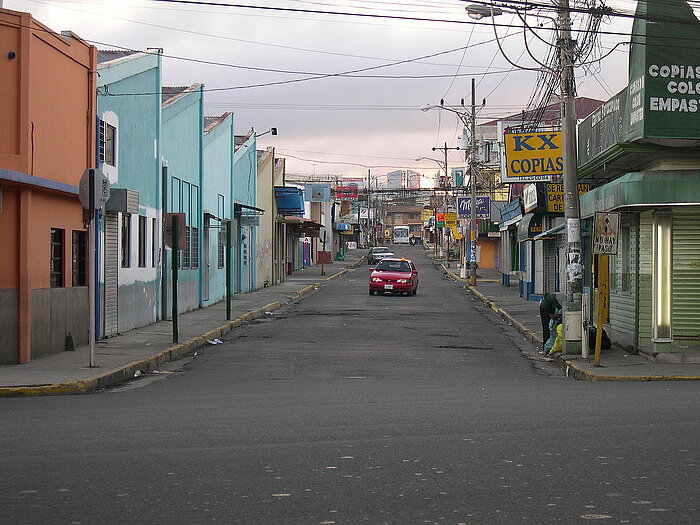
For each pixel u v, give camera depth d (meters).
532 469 7.34
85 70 18.48
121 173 21.25
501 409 10.77
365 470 7.28
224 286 36.00
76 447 8.25
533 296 35.81
